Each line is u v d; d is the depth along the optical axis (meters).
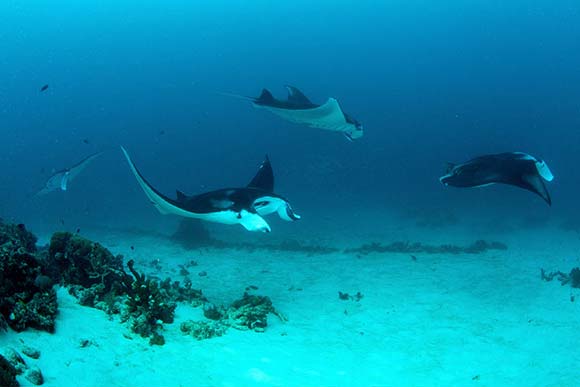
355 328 8.34
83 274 7.08
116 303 6.77
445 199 28.56
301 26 123.69
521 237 18.34
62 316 5.84
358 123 8.13
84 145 95.75
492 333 8.22
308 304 9.80
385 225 21.69
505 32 114.69
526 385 6.16
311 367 6.22
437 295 10.53
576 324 8.66
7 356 4.17
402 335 8.04
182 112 128.62
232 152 70.25
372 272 12.65
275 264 13.65
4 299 5.11
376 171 44.53
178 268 13.17
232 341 6.77
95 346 5.35
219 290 10.79
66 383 4.36
